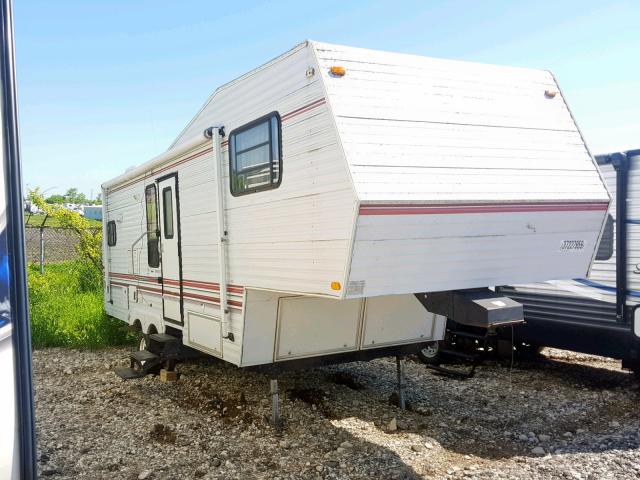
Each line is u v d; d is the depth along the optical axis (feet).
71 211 49.83
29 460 10.02
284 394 20.53
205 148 18.85
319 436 16.66
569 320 22.98
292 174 14.21
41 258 51.85
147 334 24.95
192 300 20.36
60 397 21.22
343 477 13.89
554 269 15.72
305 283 13.84
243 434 16.87
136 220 26.53
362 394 20.93
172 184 21.81
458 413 18.90
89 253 47.91
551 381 23.04
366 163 12.41
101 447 16.06
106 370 25.53
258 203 15.78
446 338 25.04
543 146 15.47
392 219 12.31
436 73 14.87
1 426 9.59
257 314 16.56
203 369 24.67
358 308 18.02
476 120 14.69
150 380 23.50
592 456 15.17
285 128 14.51
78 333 30.94
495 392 21.43
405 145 13.16
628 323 21.31
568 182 15.20
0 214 9.62
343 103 13.00
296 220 14.10
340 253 12.43
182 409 19.48
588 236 16.08
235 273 17.11
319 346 17.69
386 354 19.16
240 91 16.71
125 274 28.68
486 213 13.57
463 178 13.42
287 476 14.03
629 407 19.57
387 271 12.76
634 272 21.08
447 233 13.28
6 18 9.70
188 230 20.49
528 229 14.60
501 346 25.57
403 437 16.62
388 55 14.33
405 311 19.03
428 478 13.89
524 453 15.57
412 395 20.90
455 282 13.91
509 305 13.43
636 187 20.89
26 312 10.00
